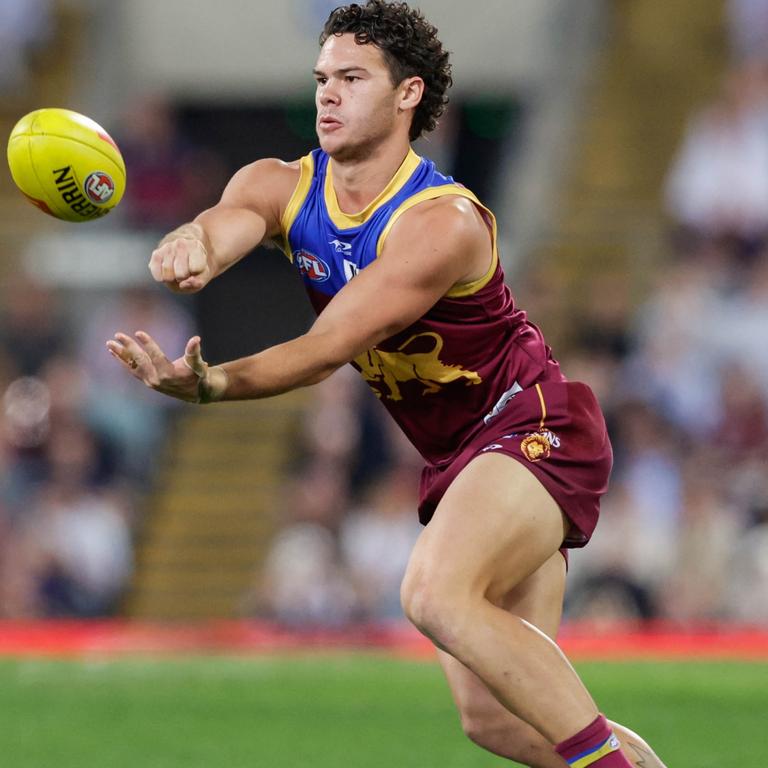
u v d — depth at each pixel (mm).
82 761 18312
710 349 38781
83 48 52781
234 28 51188
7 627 34438
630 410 36438
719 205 41281
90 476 38594
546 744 13633
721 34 52281
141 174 43938
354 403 38281
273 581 36219
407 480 36719
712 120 42312
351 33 12945
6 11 52438
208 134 52031
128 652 29484
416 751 18984
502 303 13375
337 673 25766
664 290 40281
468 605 12406
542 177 48781
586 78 52062
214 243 12992
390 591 35375
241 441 42125
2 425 39281
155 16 51719
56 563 37000
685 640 30766
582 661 27266
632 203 47688
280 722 21078
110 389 40625
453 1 51281
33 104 51906
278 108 51688
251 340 48594
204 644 31156
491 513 12695
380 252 12914
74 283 42500
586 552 34594
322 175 13328
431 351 13227
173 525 40656
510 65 51188
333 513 36625
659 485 35531
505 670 12344
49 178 12711
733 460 36875
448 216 12641
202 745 19391
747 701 22641
